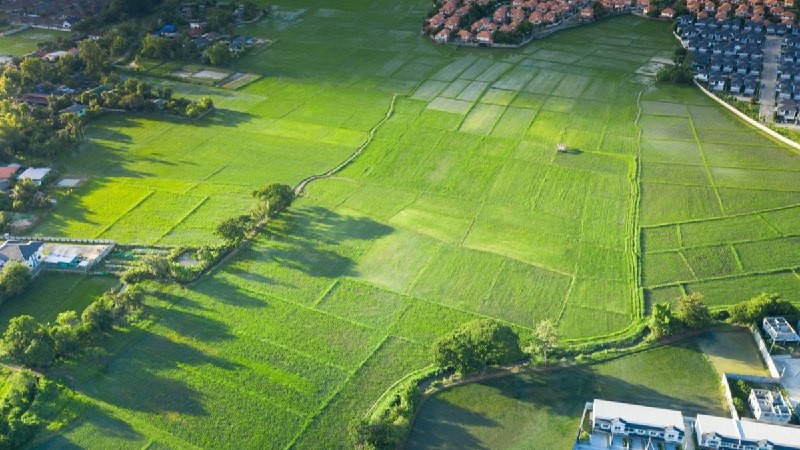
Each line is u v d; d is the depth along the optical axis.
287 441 123.44
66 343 140.12
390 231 179.50
